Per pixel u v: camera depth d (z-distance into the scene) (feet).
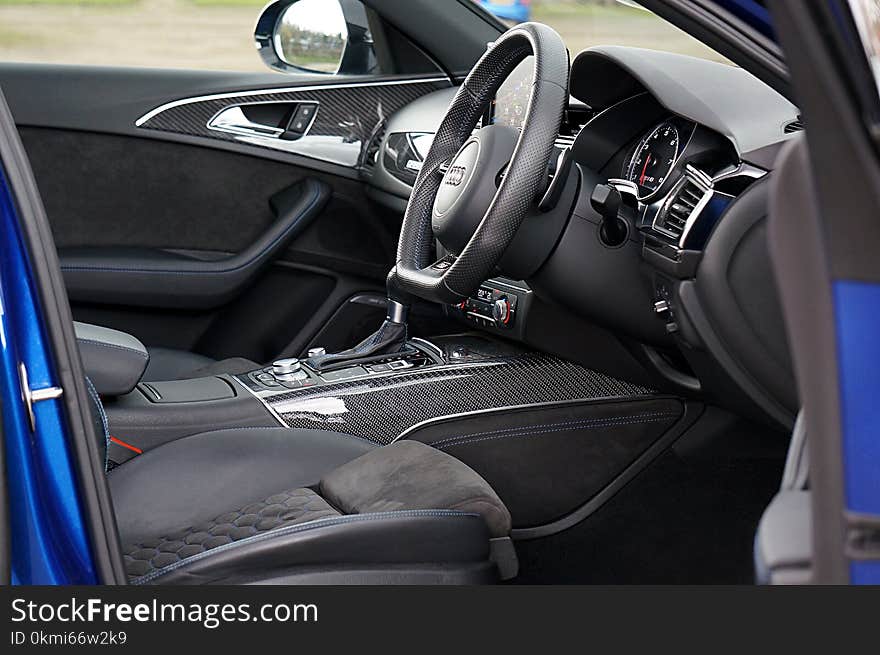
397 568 3.42
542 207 4.95
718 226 4.46
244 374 6.00
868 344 1.57
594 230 5.10
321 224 7.90
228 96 7.61
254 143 7.69
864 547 1.63
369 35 7.82
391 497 3.95
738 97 4.73
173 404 5.37
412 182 7.22
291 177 7.84
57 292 2.59
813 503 1.69
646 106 5.23
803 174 1.63
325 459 4.65
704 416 5.97
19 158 2.59
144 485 4.39
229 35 7.64
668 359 5.68
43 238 2.58
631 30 5.40
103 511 2.66
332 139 7.83
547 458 5.90
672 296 4.78
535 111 4.47
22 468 2.51
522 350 6.47
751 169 4.41
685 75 4.91
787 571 1.92
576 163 5.21
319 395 5.67
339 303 8.06
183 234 7.77
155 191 7.64
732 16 3.81
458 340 6.66
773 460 5.88
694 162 4.69
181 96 7.54
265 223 7.88
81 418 2.62
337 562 3.38
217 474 4.47
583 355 5.99
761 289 4.46
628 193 4.80
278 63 7.80
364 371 6.06
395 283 5.39
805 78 1.51
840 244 1.57
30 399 2.55
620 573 5.78
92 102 7.39
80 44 7.47
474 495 3.87
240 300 7.88
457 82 7.86
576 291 5.22
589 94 5.52
